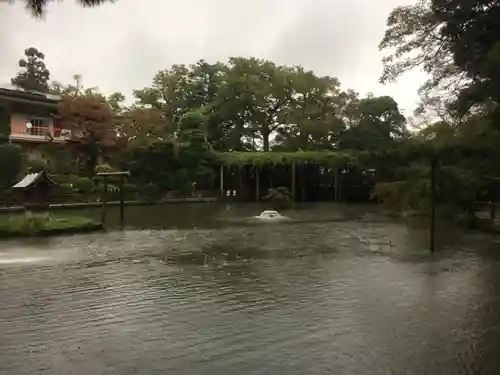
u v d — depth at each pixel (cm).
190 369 526
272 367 531
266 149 4678
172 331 654
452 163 1552
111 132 3572
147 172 3656
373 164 1744
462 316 723
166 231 1853
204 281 969
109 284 941
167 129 4072
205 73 4897
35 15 567
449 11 1252
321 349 585
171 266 1134
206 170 3934
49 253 1325
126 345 600
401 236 1711
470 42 1200
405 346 595
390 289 900
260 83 4378
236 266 1134
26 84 4756
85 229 1841
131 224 2111
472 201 1944
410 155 1405
